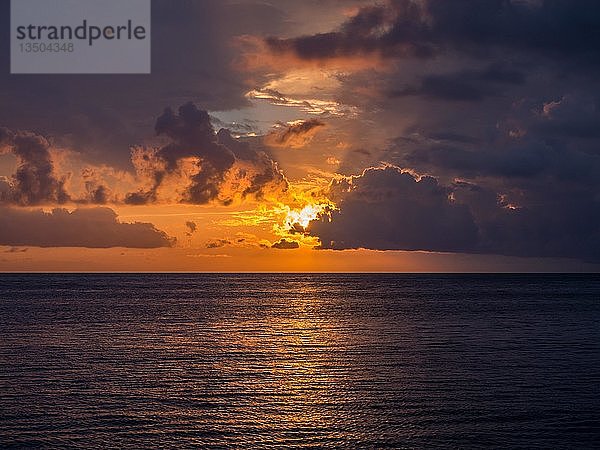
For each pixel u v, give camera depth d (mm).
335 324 87562
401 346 64125
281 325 86125
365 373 48656
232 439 32500
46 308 116000
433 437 32594
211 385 44250
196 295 169875
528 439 32031
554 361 53500
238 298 155375
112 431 33438
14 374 47594
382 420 35531
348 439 32500
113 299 147875
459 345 64688
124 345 64375
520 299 152125
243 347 63531
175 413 36906
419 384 44406
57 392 41562
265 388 43375
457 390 42312
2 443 31328
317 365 52406
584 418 35406
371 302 140125
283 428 34281
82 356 56531
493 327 82875
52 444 31297
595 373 47812
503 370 49281
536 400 39344
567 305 128125
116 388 42969
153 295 168375
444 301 144125
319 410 37719
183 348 62469
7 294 170000
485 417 35812
